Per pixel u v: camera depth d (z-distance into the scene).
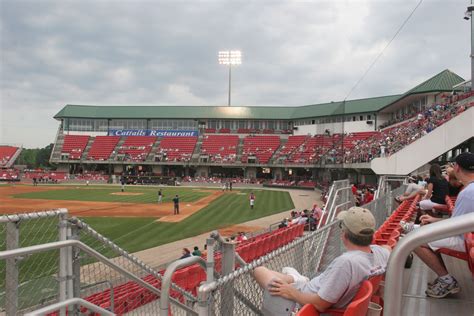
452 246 4.01
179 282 7.66
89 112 75.62
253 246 11.74
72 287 3.64
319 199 38.03
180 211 28.92
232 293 2.75
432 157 22.06
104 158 70.62
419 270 5.32
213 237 2.80
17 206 31.45
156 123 75.75
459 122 21.48
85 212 27.66
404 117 46.88
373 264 2.92
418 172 23.53
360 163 36.84
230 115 73.69
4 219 3.23
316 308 2.71
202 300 2.33
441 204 7.05
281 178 68.00
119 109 76.44
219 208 31.17
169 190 50.97
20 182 63.00
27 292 4.06
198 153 70.75
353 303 2.32
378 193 12.88
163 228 21.39
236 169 71.00
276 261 3.80
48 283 4.30
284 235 15.02
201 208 30.95
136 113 75.44
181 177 69.38
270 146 69.31
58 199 37.22
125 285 6.35
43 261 8.15
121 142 73.75
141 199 37.84
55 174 67.12
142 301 5.99
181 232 20.27
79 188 52.56
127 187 56.91
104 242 3.95
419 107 46.38
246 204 34.34
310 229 18.23
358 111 60.69
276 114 73.06
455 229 1.37
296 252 4.27
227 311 2.74
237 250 10.53
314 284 2.89
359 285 2.74
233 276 2.59
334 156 33.06
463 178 4.07
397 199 10.42
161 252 15.70
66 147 72.56
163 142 73.25
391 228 6.29
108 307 5.21
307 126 70.12
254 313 3.15
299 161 63.44
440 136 21.89
